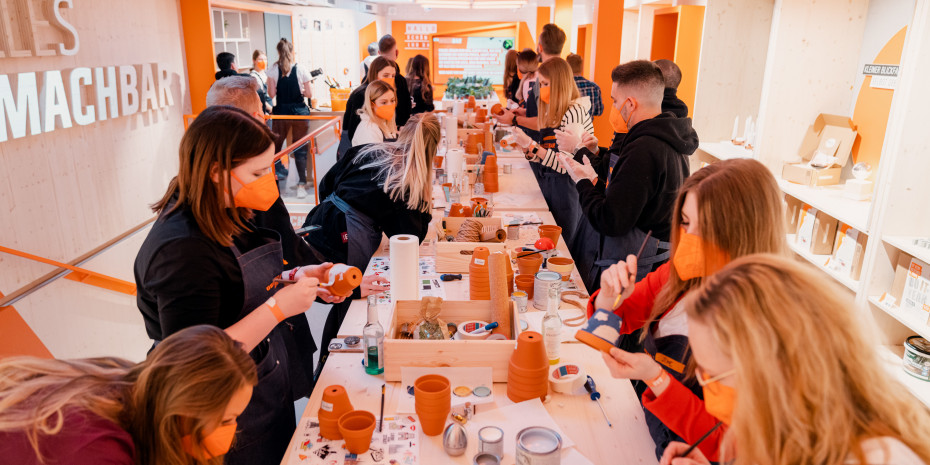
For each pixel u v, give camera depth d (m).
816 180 3.50
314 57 13.38
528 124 5.85
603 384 1.87
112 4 5.66
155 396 1.02
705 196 1.30
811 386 0.76
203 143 1.48
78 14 5.10
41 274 4.56
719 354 0.84
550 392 1.83
